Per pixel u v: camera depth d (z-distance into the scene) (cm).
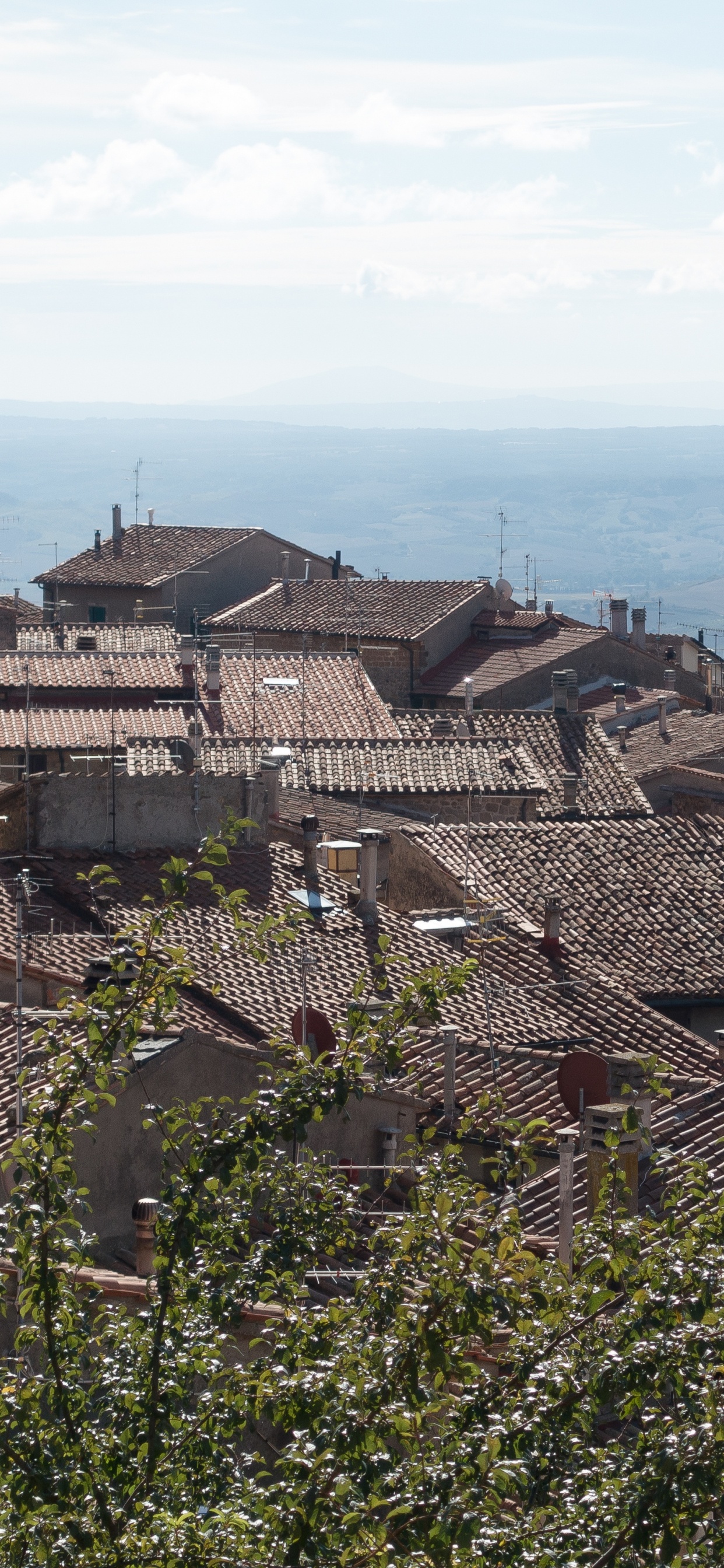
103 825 4788
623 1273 1538
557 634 11038
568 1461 1447
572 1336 1530
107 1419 1554
